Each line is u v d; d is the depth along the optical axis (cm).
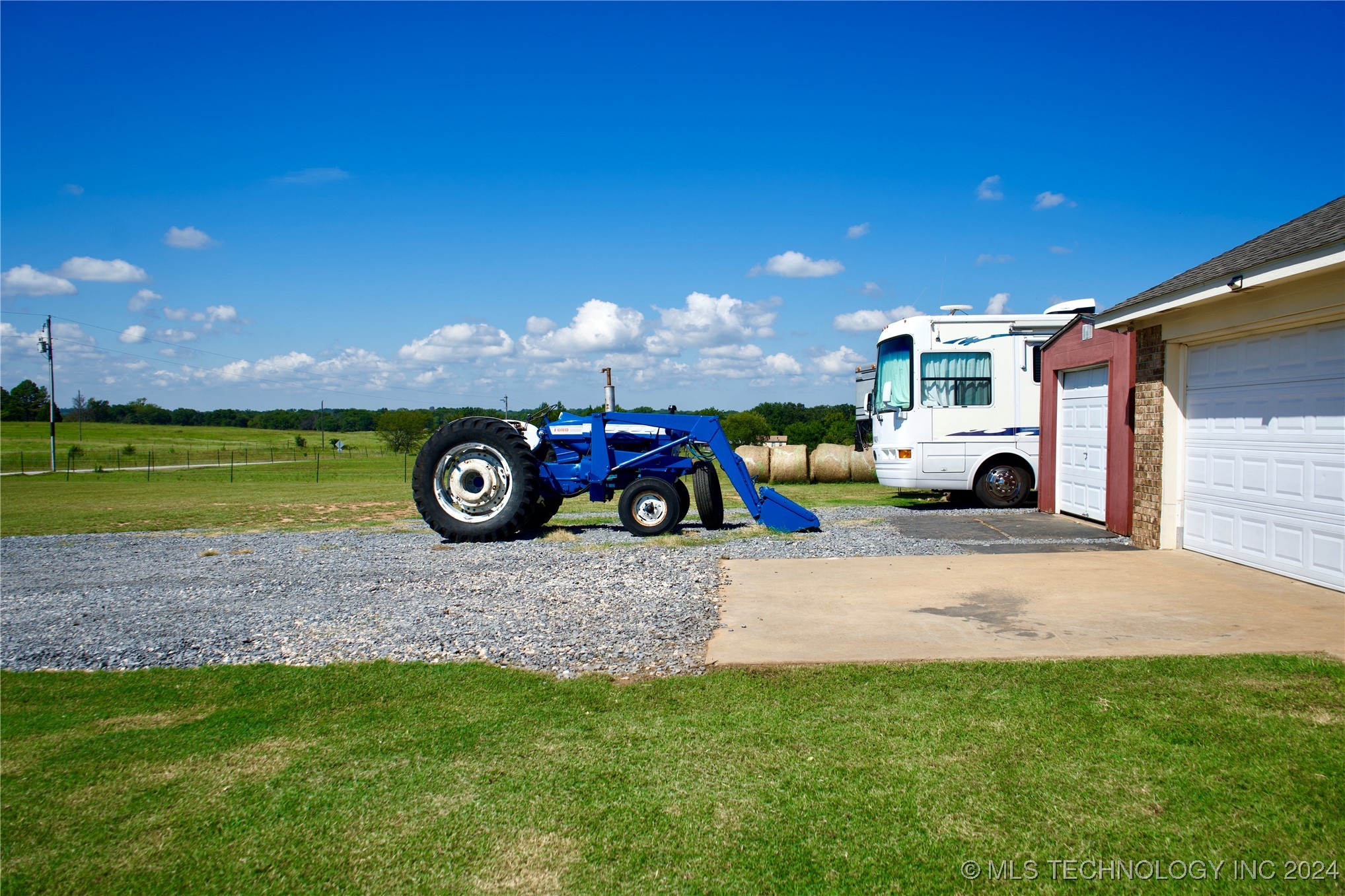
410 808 324
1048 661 468
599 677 471
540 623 590
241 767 365
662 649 520
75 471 4000
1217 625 535
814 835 295
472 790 338
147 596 744
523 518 1053
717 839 295
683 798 325
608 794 331
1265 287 652
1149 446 852
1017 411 1326
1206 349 782
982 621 562
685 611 612
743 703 421
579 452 1135
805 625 564
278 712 431
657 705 424
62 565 964
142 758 377
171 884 277
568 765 357
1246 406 721
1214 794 311
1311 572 647
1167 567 737
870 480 2062
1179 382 820
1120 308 828
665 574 761
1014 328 1324
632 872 276
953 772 337
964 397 1324
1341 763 330
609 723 402
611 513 1415
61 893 273
